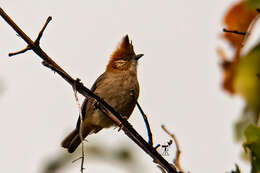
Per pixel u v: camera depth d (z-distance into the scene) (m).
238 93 4.09
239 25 4.41
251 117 4.62
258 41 4.00
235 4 4.34
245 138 4.42
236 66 4.28
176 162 6.18
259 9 4.00
